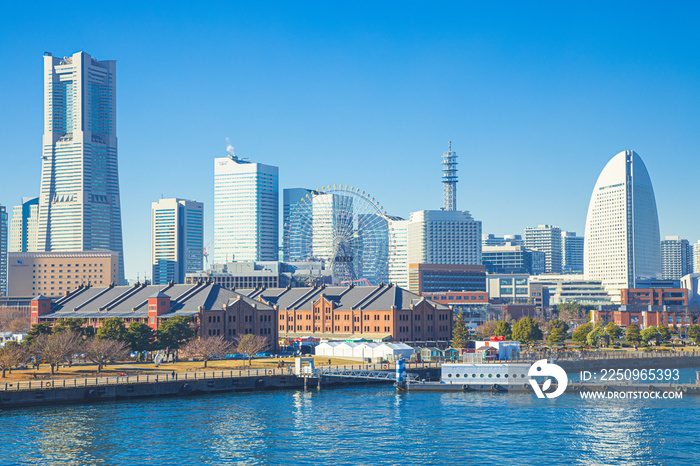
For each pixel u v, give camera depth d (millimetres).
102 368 193000
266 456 117938
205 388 175500
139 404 159875
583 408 154750
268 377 184500
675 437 128750
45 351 182250
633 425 138000
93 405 158000
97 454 118625
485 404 160250
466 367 182750
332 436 130375
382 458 116688
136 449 121500
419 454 118750
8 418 143250
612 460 115438
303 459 116312
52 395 157375
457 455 118250
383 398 169625
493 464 113625
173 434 131500
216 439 128125
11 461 114562
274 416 147250
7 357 174125
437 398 169250
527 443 125000
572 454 118562
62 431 132875
